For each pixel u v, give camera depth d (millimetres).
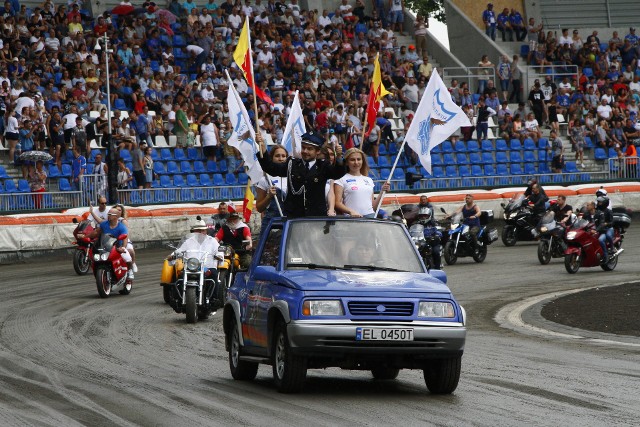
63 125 49250
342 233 16422
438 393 15352
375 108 25391
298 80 59125
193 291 25578
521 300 30156
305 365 14883
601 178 62188
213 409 13977
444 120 23016
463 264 40688
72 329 24016
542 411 13805
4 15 52969
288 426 12766
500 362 18844
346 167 18188
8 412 13820
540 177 60250
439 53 69188
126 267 31344
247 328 16375
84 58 52844
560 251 40219
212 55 58625
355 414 13578
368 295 14852
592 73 70625
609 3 78375
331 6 69188
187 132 53281
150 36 57000
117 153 49312
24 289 32969
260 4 62469
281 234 16422
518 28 74000
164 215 46719
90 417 13438
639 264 39531
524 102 68688
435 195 53406
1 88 49438
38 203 45688
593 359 19188
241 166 53844
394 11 69312
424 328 14789
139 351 20500
